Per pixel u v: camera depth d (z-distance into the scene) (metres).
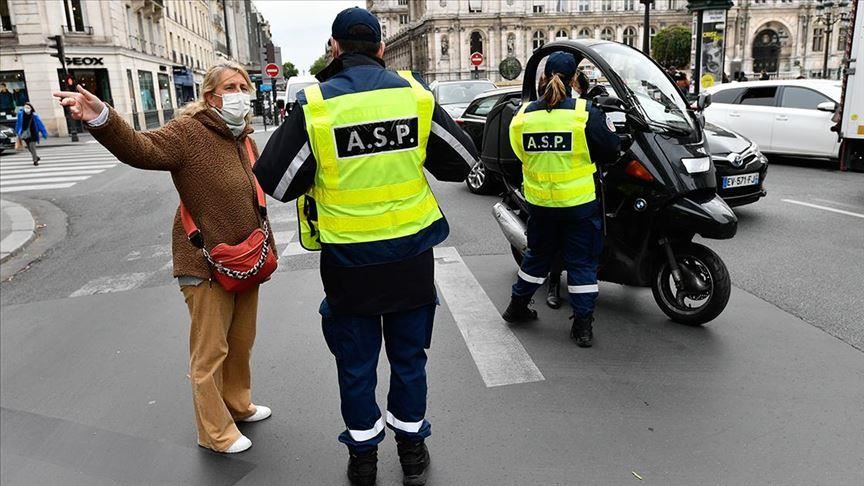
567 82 4.21
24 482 3.14
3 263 7.83
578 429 3.31
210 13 65.69
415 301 2.72
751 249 6.53
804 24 93.75
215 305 3.10
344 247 2.64
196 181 2.95
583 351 4.25
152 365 4.45
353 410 2.81
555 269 5.02
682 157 4.40
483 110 10.77
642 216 4.55
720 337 4.39
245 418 3.52
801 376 3.79
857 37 8.37
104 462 3.25
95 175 15.38
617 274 4.78
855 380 3.71
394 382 2.86
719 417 3.38
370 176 2.60
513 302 4.72
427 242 2.74
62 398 4.01
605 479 2.89
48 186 13.79
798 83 12.13
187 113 2.98
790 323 4.59
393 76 2.67
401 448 2.91
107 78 33.03
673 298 4.72
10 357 4.76
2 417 3.80
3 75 30.39
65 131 31.22
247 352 3.41
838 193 9.36
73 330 5.27
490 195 10.27
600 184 4.23
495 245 7.13
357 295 2.67
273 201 10.83
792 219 7.79
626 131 4.66
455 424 3.40
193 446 3.34
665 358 4.10
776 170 11.70
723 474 2.89
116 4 33.41
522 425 3.36
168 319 5.40
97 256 7.83
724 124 12.77
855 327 4.46
